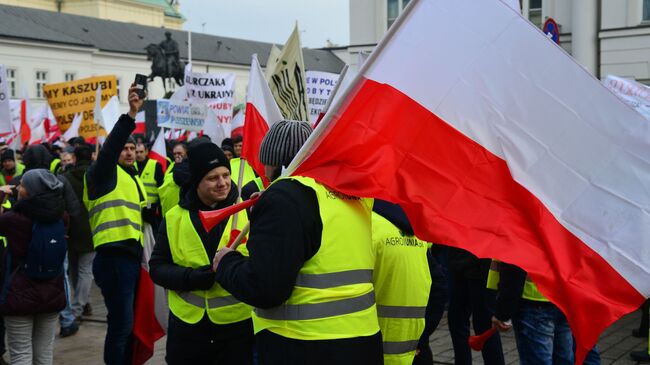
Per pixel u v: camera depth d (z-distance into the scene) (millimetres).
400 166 2869
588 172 2803
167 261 4039
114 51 59719
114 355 5750
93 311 8945
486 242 2824
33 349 5578
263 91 4781
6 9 58156
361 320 2766
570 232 2824
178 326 3928
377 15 21109
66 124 13555
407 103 2836
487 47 2830
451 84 2850
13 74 52375
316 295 2686
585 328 2773
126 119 5418
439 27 2832
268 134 3240
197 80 10828
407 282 3330
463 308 5320
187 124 11344
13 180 8172
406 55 2822
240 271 2658
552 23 8039
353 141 2809
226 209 2982
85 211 8102
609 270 2781
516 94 2826
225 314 3844
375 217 3354
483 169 2861
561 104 2801
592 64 18766
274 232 2615
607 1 18438
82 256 8086
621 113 2750
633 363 6289
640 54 18172
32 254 5281
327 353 2664
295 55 5539
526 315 4242
